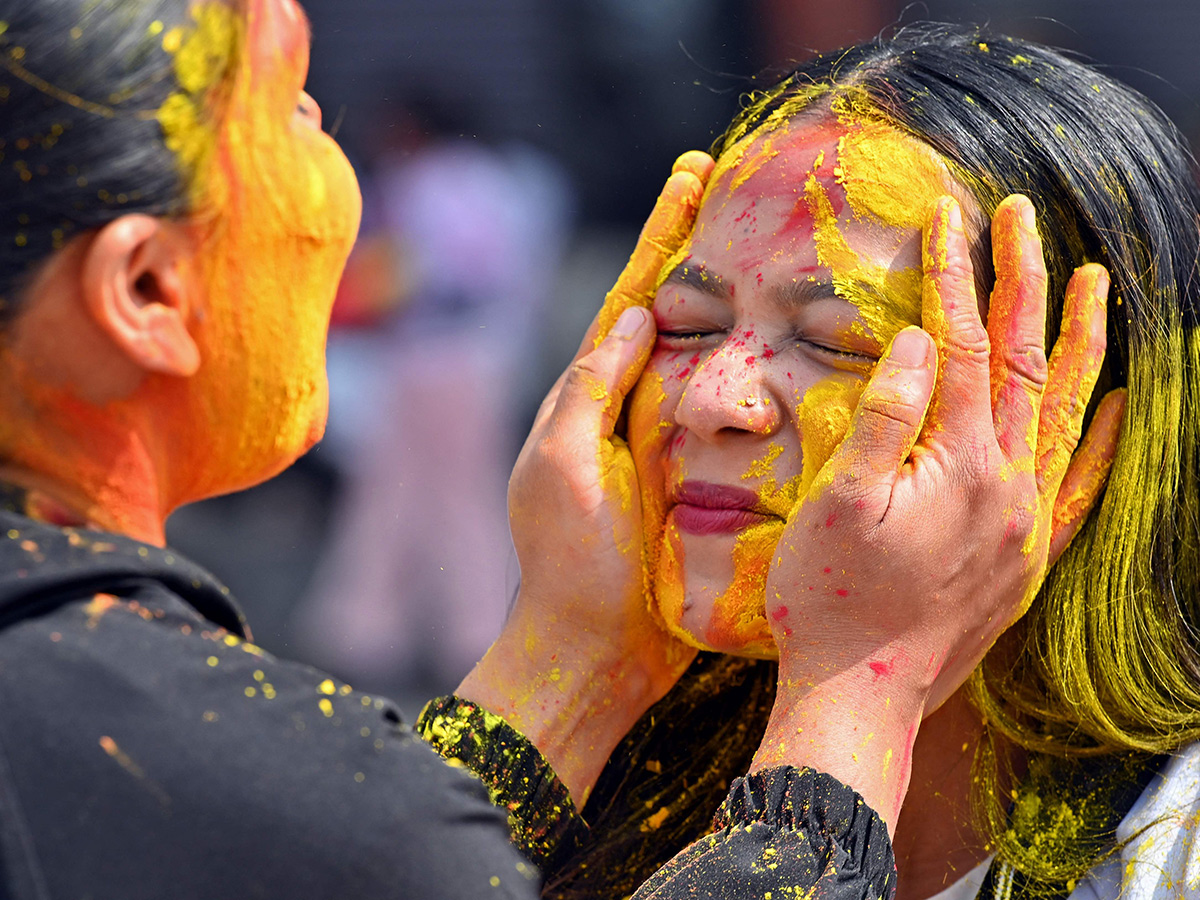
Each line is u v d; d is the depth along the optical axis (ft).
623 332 20.93
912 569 17.33
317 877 11.93
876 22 70.64
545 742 20.83
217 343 14.03
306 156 14.76
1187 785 18.56
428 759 13.00
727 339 19.61
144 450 14.05
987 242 18.93
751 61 72.38
